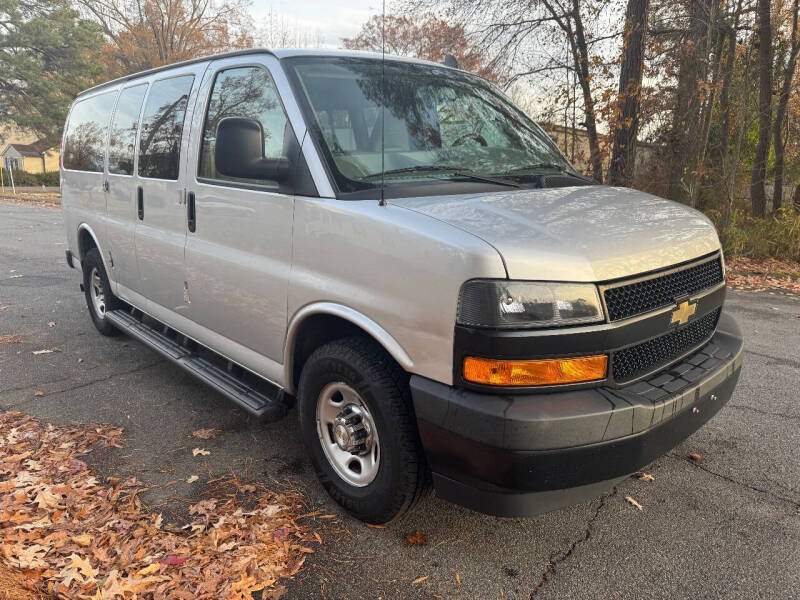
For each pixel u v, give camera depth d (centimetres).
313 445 308
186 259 384
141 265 450
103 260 522
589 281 229
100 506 303
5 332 595
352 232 266
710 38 1109
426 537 285
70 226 607
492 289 220
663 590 252
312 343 315
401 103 333
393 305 250
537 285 222
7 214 1908
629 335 240
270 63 328
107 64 4019
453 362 230
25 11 4416
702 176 1180
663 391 249
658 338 264
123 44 3672
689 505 312
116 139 489
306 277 293
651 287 254
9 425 391
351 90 321
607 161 1162
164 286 421
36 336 582
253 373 351
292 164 298
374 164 297
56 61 4453
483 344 221
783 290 845
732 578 259
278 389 345
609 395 232
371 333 260
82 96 602
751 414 417
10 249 1127
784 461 355
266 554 268
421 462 260
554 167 354
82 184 562
